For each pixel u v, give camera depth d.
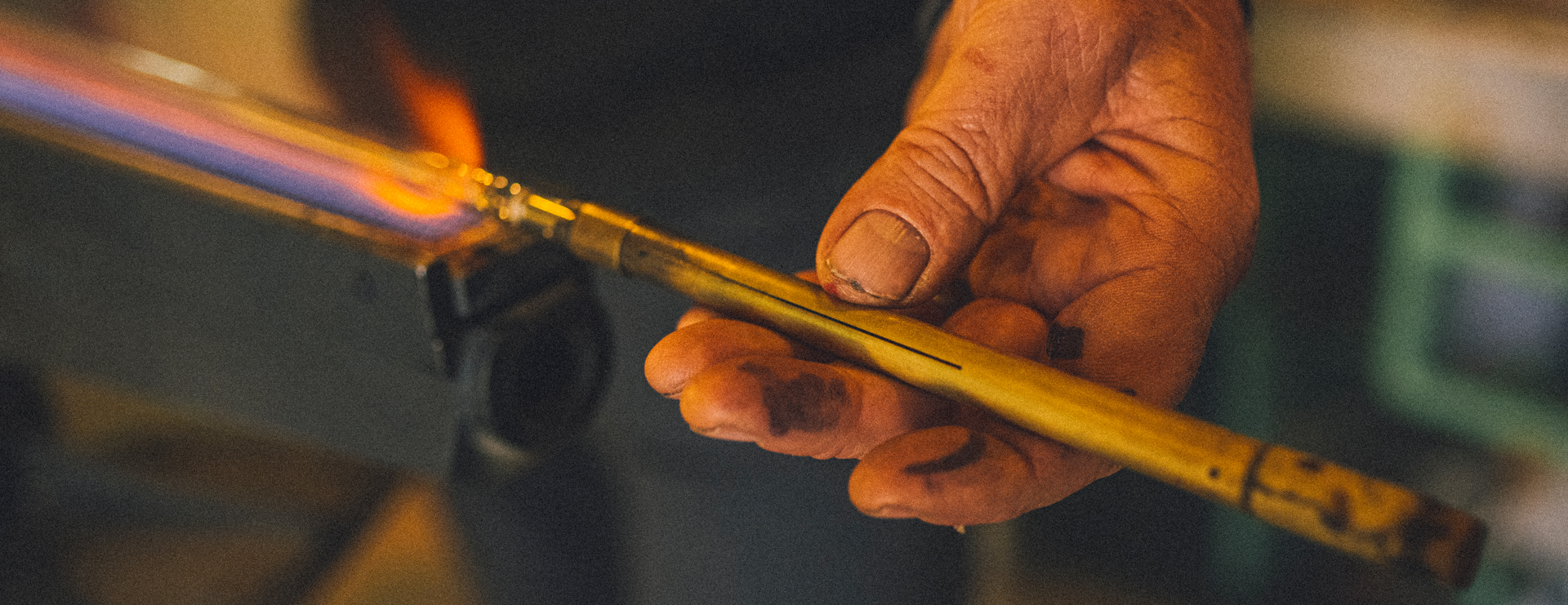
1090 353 0.42
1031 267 0.45
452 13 0.51
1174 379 0.43
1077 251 0.44
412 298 0.42
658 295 0.53
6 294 0.48
